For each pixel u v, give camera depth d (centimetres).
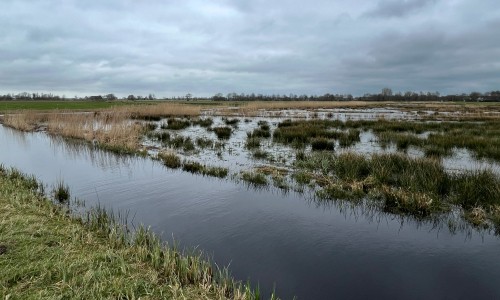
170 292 427
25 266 452
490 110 4994
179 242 630
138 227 689
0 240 524
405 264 561
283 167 1222
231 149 1603
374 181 952
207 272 482
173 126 2438
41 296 391
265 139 1877
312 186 979
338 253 596
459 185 862
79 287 413
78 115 2966
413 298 470
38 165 1297
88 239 561
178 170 1214
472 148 1543
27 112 3366
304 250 607
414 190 862
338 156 1240
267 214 781
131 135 1855
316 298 467
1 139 2027
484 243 635
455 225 713
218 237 657
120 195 918
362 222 736
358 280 512
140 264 495
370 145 1656
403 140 1645
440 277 522
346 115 4022
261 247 616
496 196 774
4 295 389
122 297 402
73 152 1562
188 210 807
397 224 727
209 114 4112
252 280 506
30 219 626
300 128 2119
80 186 1002
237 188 986
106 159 1409
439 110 5156
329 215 777
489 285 499
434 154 1371
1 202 725
